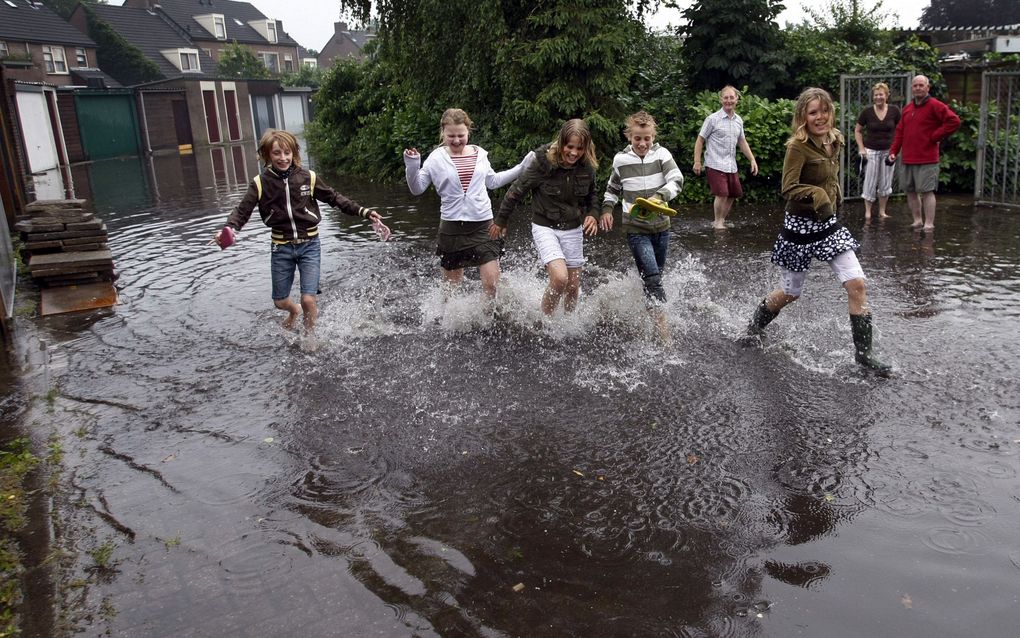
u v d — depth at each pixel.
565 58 12.66
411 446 4.19
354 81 21.94
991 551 3.08
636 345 5.66
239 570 3.13
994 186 11.34
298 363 5.50
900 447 3.96
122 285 8.04
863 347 5.01
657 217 5.85
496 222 5.99
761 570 3.04
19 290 7.84
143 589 3.03
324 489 3.76
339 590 2.99
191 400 4.89
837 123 12.39
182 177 22.64
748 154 10.07
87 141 33.50
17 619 2.87
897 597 2.84
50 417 4.68
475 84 13.88
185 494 3.73
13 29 40.16
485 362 5.43
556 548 3.24
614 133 12.88
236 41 63.84
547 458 4.03
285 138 5.74
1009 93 11.09
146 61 50.50
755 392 4.73
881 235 9.34
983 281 6.97
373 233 10.62
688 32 14.51
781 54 14.00
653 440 4.18
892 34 16.50
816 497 3.54
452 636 2.73
